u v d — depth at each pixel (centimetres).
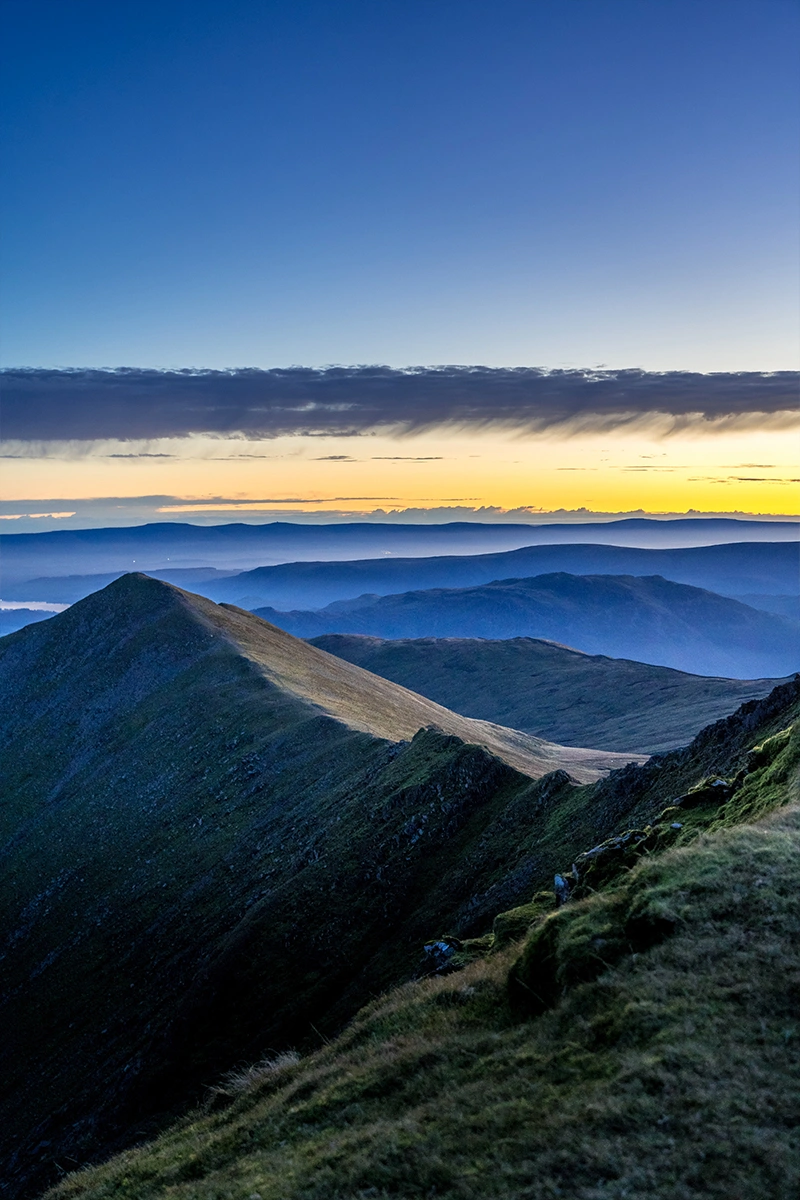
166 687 14938
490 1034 1672
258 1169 1539
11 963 9131
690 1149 1058
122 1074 5862
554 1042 1477
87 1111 5772
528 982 1761
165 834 10244
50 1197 2133
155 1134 4847
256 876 7969
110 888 9569
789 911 1527
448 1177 1195
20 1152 5819
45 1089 6581
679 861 1850
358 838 7081
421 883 6375
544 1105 1282
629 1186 1030
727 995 1359
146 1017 6712
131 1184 1848
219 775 11031
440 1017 1908
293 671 15138
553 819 5972
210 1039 5600
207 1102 2356
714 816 2612
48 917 9694
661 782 5025
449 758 7681
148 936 8144
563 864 5141
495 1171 1162
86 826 11519
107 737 14125
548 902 2619
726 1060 1202
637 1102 1177
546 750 17000
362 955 5812
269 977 5803
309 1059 2177
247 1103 2091
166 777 11756
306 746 10638
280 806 9344
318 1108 1692
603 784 5769
